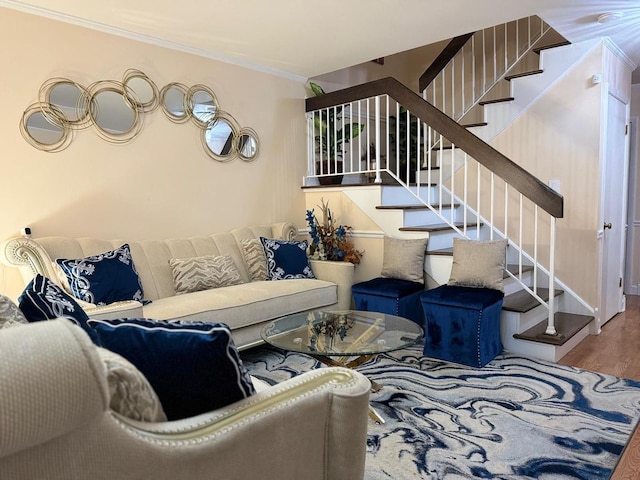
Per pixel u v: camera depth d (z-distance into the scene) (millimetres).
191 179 3896
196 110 3900
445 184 4824
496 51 4895
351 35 3592
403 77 6191
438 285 3799
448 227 4055
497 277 3357
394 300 3531
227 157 4152
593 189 3846
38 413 610
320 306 3658
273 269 3844
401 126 5543
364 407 1267
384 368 3092
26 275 2770
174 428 923
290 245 3980
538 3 3039
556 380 2840
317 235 4320
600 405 2488
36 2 2918
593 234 3867
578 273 3967
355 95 4375
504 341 3432
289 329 2650
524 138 4191
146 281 3289
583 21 3373
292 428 1148
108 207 3396
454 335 3178
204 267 3486
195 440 926
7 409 586
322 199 4680
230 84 4145
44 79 3049
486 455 2018
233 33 3508
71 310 1550
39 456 675
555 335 3248
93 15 3133
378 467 1935
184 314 2805
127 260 3031
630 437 2154
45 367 624
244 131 4277
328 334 2537
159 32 3465
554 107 4008
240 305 3074
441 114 3758
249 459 1038
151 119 3613
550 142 4047
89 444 730
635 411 2416
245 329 3143
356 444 1263
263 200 4480
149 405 923
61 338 667
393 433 2219
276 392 1171
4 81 2889
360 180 5320
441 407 2488
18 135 2957
